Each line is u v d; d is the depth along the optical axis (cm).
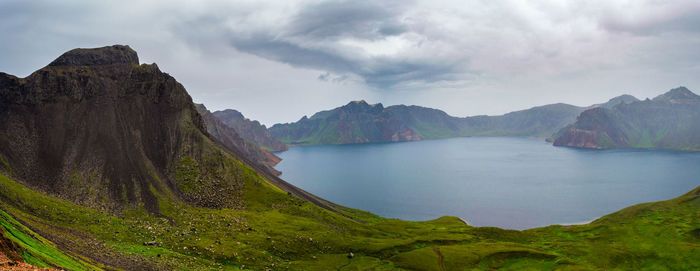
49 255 6819
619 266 14112
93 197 14875
